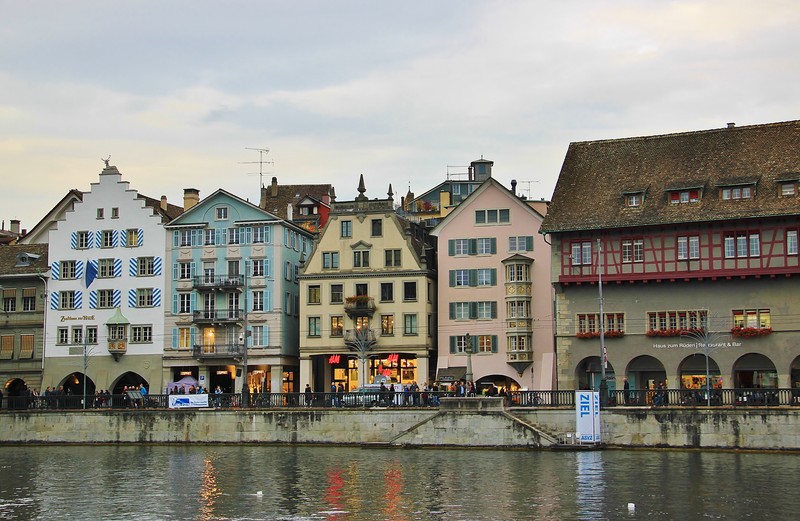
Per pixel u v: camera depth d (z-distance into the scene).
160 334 88.50
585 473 50.59
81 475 54.09
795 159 69.88
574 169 76.12
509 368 81.12
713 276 69.06
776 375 70.12
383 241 84.94
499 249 82.62
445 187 115.44
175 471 54.97
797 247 67.50
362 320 84.75
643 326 71.06
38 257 92.12
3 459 62.81
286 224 88.38
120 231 90.12
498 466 54.09
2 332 91.06
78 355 89.19
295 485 48.72
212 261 88.31
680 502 42.06
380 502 43.44
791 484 46.41
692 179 71.69
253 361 86.81
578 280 72.12
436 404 66.81
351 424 67.31
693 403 60.91
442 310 83.31
